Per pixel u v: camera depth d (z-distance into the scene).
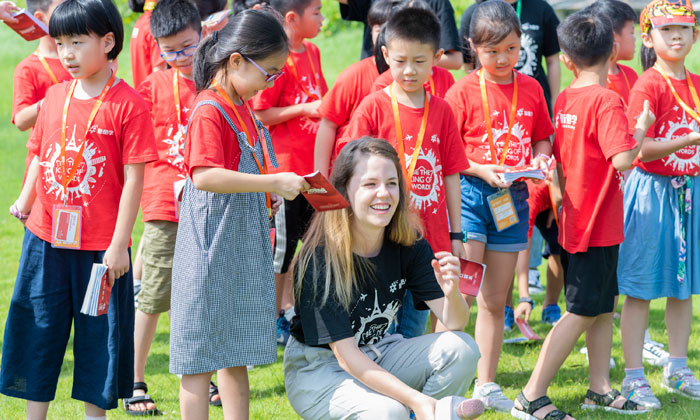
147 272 4.38
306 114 4.96
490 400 4.23
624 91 5.38
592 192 4.01
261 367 4.92
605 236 3.99
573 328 4.05
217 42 3.33
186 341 3.30
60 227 3.52
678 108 4.38
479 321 4.34
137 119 3.57
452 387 3.27
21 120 4.36
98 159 3.55
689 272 4.43
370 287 3.32
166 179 4.43
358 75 4.54
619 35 5.32
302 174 5.11
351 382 3.20
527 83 4.44
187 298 3.29
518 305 5.49
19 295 3.59
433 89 4.77
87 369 3.57
